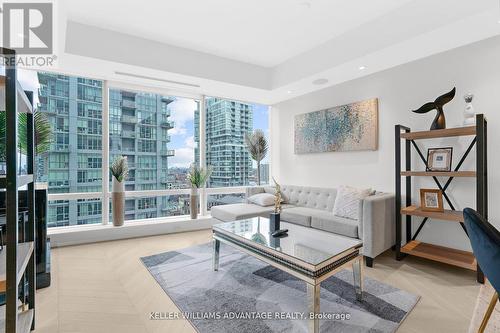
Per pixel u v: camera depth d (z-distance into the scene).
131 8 2.83
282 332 1.72
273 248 2.04
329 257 1.82
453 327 1.77
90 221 3.93
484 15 2.28
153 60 3.54
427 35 2.62
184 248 3.44
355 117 3.83
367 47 3.05
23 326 1.41
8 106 1.00
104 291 2.29
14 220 1.00
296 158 4.90
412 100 3.27
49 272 2.41
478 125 2.42
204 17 3.00
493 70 2.66
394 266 2.84
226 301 2.11
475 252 1.44
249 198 4.56
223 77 4.07
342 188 3.59
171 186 4.62
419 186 3.21
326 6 2.77
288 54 3.97
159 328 1.78
